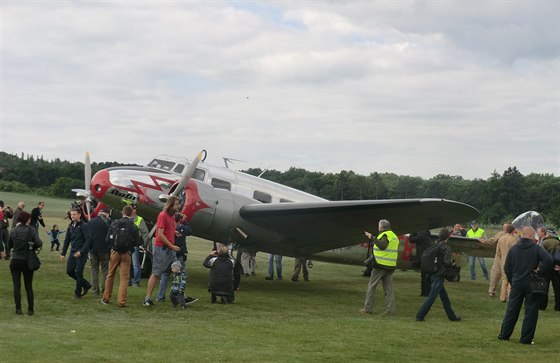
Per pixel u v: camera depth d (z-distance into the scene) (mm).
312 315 10086
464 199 60188
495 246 15078
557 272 11914
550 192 55438
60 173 76750
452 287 15555
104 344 7066
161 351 6840
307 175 63531
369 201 11484
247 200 12898
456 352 7492
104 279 10758
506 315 8367
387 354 7211
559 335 8969
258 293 12727
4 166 80188
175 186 12789
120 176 12797
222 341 7516
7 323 8195
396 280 16828
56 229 20359
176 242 10852
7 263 14820
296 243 13906
